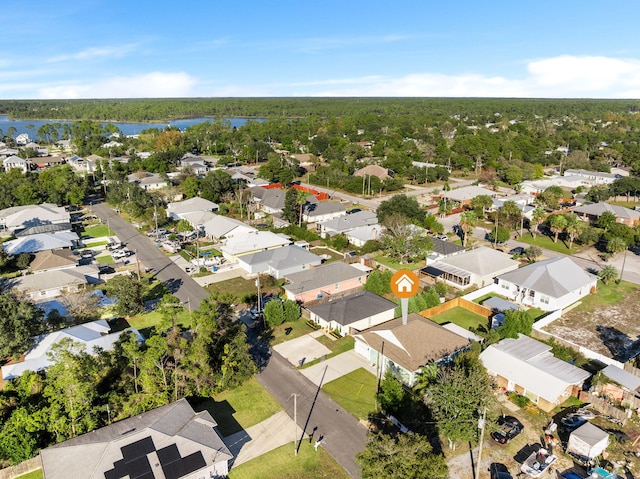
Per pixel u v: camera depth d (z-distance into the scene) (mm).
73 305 54938
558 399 41562
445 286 65438
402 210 90438
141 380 40375
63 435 36125
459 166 165250
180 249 82375
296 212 97438
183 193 118938
